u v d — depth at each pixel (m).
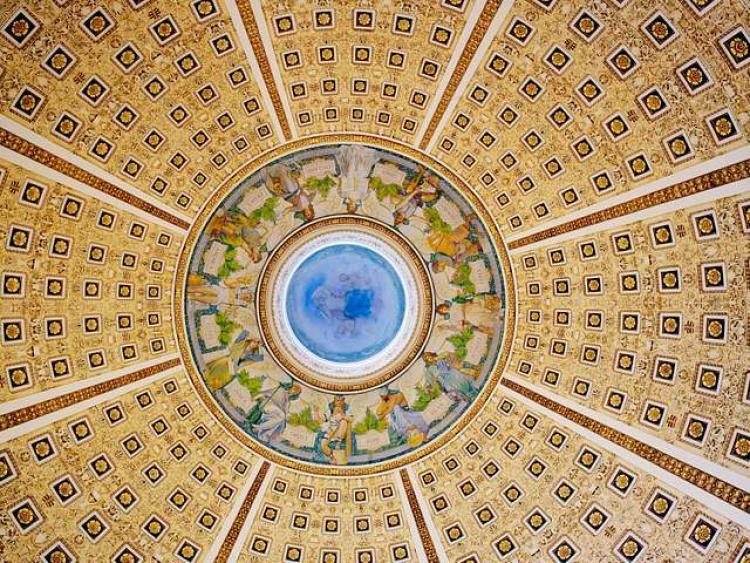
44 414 17.48
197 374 20.53
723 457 16.33
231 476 20.67
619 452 18.36
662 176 16.11
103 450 18.75
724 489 16.20
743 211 15.18
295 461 21.22
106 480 18.75
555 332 19.69
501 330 20.61
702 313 16.73
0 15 13.64
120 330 18.97
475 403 20.98
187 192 18.78
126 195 17.73
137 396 19.45
